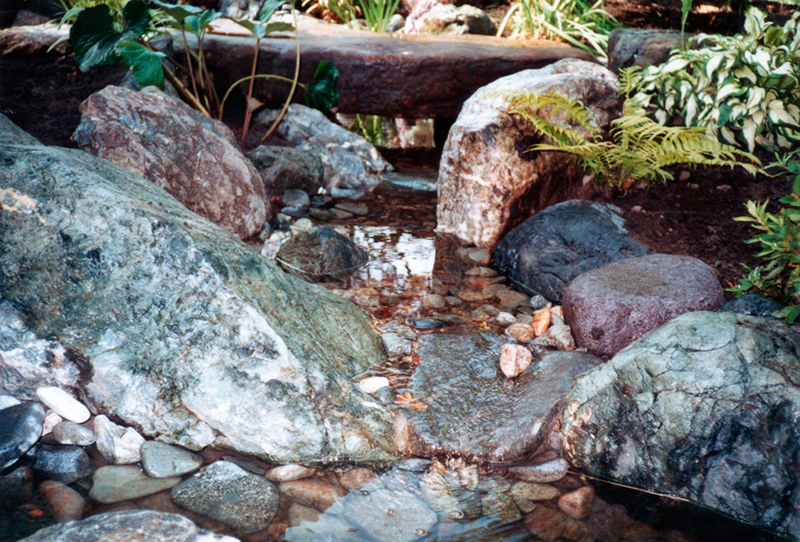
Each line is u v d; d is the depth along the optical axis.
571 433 2.46
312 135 6.11
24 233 2.60
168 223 2.66
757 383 2.22
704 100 4.39
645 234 4.04
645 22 8.12
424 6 8.52
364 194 5.60
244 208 4.46
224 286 2.57
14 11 7.62
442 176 4.66
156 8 6.44
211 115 5.91
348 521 2.03
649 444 2.29
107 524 1.82
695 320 2.50
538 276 3.88
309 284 3.31
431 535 1.99
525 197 4.34
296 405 2.41
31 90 5.34
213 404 2.38
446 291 3.82
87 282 2.58
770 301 2.79
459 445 2.43
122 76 5.62
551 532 2.02
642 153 4.12
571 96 4.58
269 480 2.21
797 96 4.29
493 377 2.90
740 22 6.50
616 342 3.05
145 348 2.48
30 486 2.10
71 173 2.72
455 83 6.35
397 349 3.08
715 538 2.02
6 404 2.48
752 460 2.13
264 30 5.40
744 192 4.29
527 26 8.12
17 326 2.48
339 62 6.21
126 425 2.40
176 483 2.16
